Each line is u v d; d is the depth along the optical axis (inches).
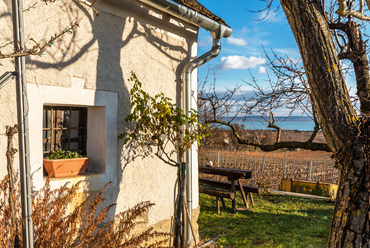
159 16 156.4
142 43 148.6
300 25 106.9
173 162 162.1
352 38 138.3
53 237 102.4
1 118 99.1
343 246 102.7
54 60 112.2
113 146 135.6
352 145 101.7
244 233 202.8
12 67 101.3
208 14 171.8
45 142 125.6
